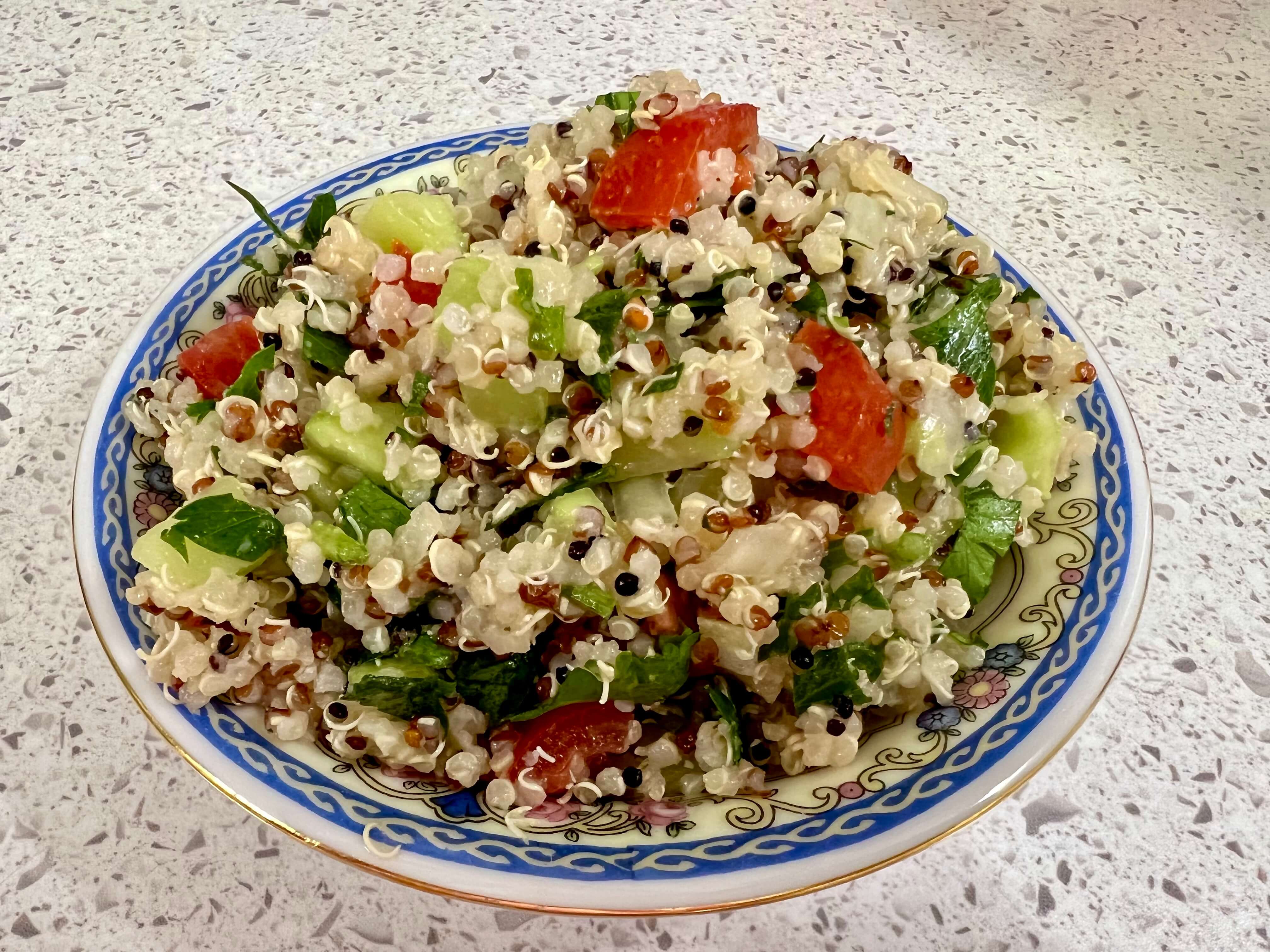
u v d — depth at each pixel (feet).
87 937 0.42
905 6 0.98
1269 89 0.91
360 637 0.41
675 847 0.34
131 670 0.38
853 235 0.43
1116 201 0.78
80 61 0.87
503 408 0.39
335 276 0.43
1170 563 0.57
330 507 0.41
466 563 0.38
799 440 0.39
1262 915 0.43
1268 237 0.76
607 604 0.38
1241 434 0.63
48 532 0.55
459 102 0.82
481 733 0.39
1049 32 0.96
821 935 0.43
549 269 0.38
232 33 0.90
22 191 0.74
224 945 0.42
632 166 0.43
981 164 0.81
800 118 0.83
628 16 0.93
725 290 0.41
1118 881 0.44
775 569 0.38
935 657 0.39
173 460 0.43
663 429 0.38
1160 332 0.69
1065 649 0.38
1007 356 0.48
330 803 0.35
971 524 0.42
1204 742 0.49
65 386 0.62
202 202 0.73
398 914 0.43
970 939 0.42
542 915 0.43
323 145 0.78
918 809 0.34
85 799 0.46
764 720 0.40
